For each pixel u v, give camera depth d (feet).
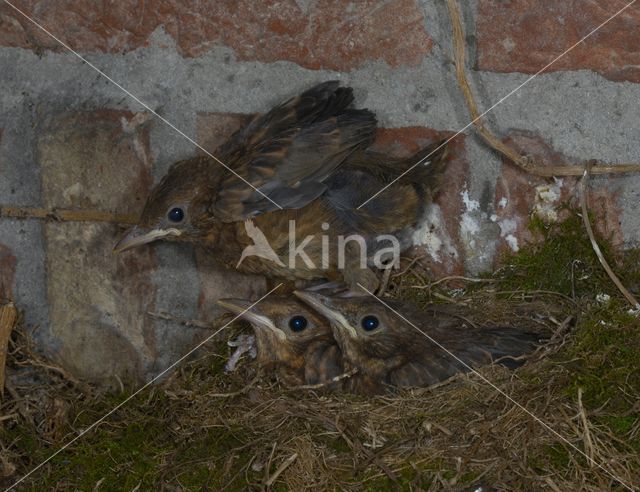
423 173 8.76
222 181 8.67
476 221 8.93
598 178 8.61
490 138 8.46
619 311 8.27
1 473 8.11
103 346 8.96
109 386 8.95
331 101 8.62
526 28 8.38
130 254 8.97
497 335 8.84
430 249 9.16
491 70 8.50
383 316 9.00
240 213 8.53
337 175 8.98
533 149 8.59
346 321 9.04
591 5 8.25
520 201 8.80
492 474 7.32
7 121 8.63
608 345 7.99
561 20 8.32
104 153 8.76
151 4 8.53
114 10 8.52
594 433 7.39
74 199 8.78
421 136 8.71
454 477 7.36
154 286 9.07
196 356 9.20
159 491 7.76
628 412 7.47
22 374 8.74
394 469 7.49
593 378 7.72
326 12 8.53
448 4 8.36
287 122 8.66
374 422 7.97
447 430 7.68
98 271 8.90
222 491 7.63
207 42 8.63
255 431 8.05
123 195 8.84
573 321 8.46
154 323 9.08
